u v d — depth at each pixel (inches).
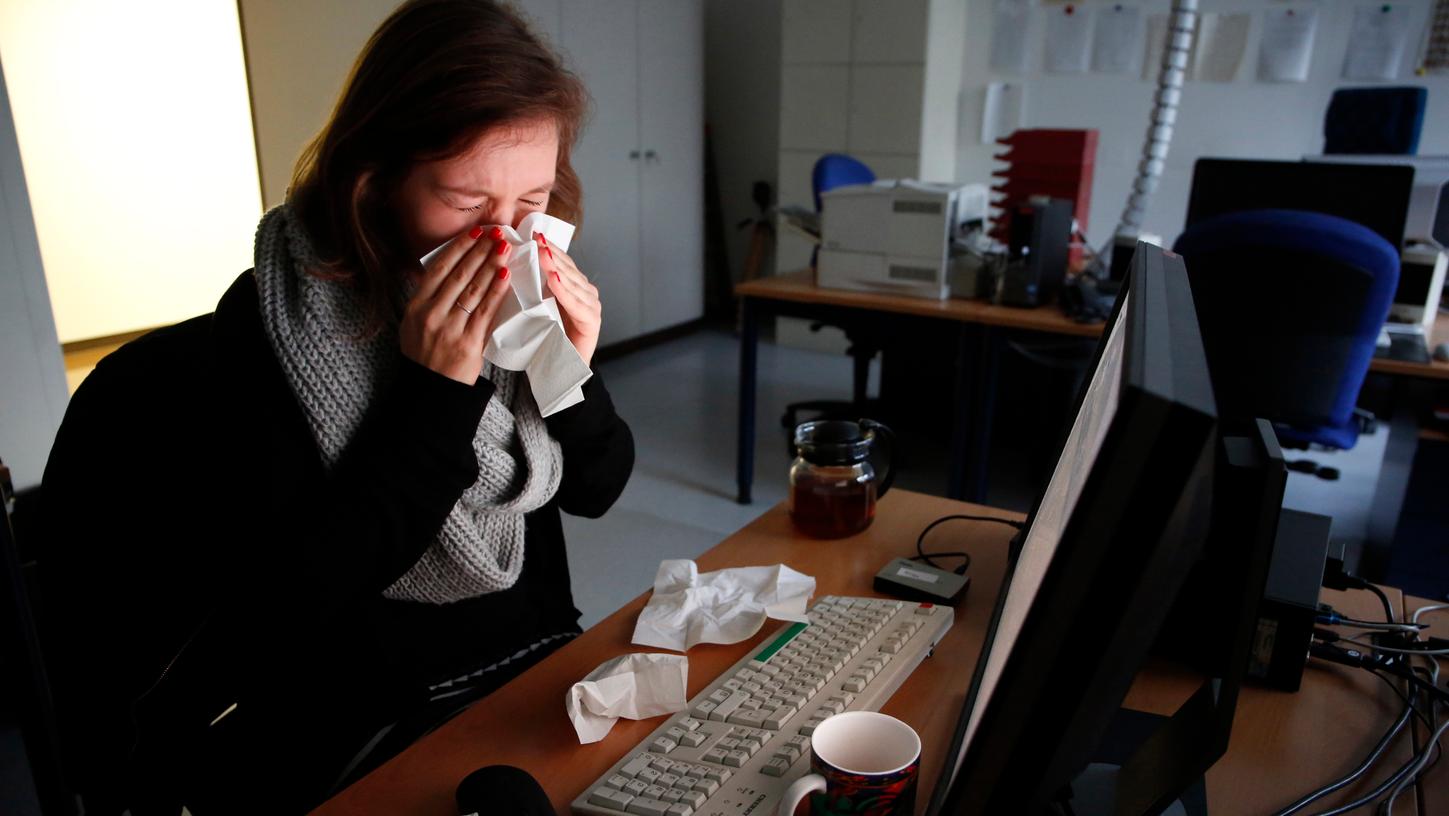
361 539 31.8
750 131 213.9
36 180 153.0
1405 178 89.7
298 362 33.0
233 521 33.2
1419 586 86.4
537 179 33.2
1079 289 94.7
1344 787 27.5
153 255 170.4
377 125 31.2
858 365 138.2
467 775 27.3
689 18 186.5
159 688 35.8
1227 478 27.0
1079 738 17.7
